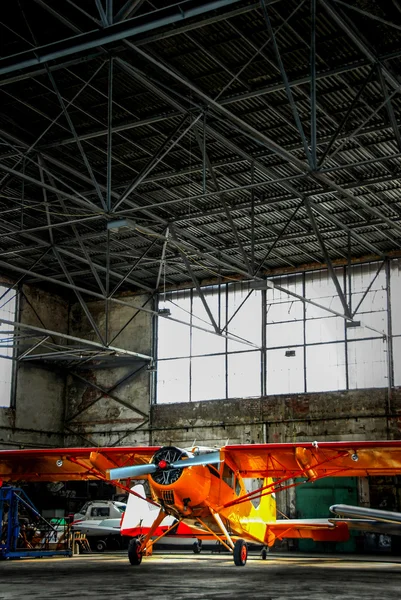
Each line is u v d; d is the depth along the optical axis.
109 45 14.45
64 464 16.48
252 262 20.69
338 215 23.09
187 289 29.48
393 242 24.59
